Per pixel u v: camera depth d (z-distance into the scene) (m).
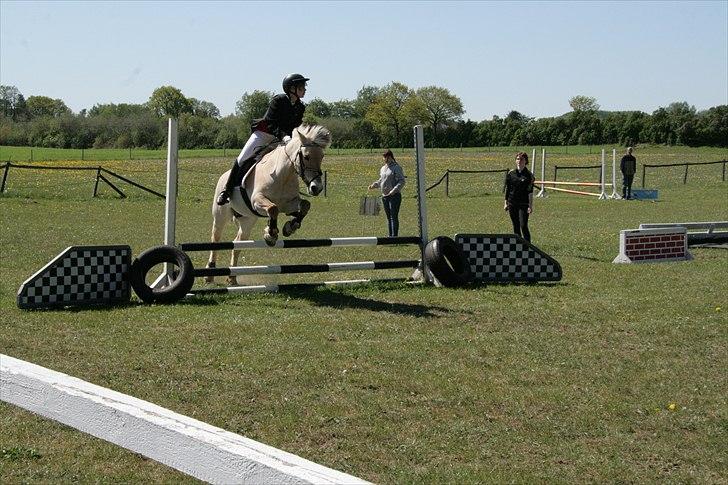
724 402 6.54
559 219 25.23
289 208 10.72
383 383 6.87
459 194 36.47
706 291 11.86
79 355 7.60
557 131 104.56
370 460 5.18
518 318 9.78
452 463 5.16
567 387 6.88
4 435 5.48
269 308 10.31
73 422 2.93
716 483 4.96
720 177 47.34
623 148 93.69
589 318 9.80
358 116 122.50
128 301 10.67
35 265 14.11
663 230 15.41
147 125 84.19
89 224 22.08
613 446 5.54
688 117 96.88
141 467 5.04
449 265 12.69
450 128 109.88
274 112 11.00
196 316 9.68
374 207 13.38
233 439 2.62
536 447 5.49
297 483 2.37
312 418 5.93
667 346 8.47
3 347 7.82
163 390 6.53
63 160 57.09
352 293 11.56
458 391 6.69
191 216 25.48
